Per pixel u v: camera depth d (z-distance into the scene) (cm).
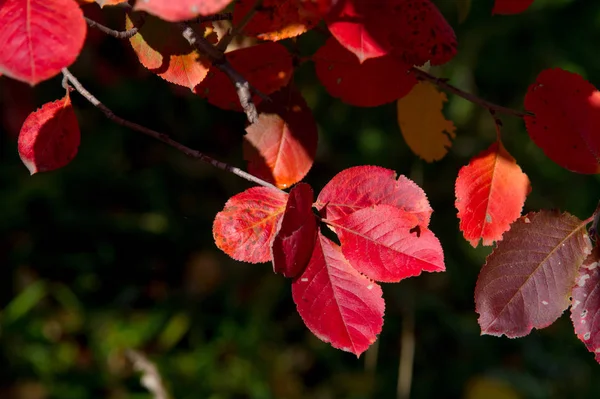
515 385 194
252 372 192
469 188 69
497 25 184
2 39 58
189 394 181
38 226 195
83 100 183
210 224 207
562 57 187
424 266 64
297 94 71
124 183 200
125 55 113
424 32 68
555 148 69
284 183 71
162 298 201
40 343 185
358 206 65
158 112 196
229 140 202
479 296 65
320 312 64
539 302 65
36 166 67
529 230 66
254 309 205
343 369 201
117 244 201
